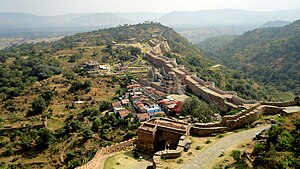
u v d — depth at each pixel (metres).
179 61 144.62
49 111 91.56
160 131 31.44
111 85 109.06
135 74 120.06
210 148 26.16
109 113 81.12
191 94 95.25
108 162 29.19
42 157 68.56
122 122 72.50
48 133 72.62
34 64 143.00
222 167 22.16
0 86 114.44
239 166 21.25
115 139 66.44
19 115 90.62
